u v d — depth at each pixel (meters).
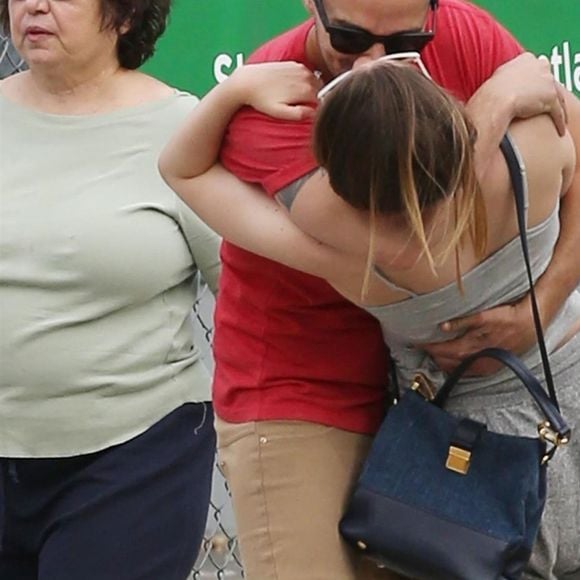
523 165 10.80
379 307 11.24
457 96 11.20
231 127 11.30
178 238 14.22
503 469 11.51
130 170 14.16
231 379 12.55
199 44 16.73
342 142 9.95
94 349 13.98
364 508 11.73
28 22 14.06
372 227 10.17
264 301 12.20
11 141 14.28
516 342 11.53
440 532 11.41
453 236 10.23
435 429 11.77
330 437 12.23
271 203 11.25
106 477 14.15
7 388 14.05
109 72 14.48
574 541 12.29
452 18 11.61
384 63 10.09
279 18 16.73
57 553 14.16
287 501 12.20
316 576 12.08
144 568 14.24
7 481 14.30
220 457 12.84
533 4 17.28
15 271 13.88
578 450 12.05
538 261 11.40
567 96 11.89
